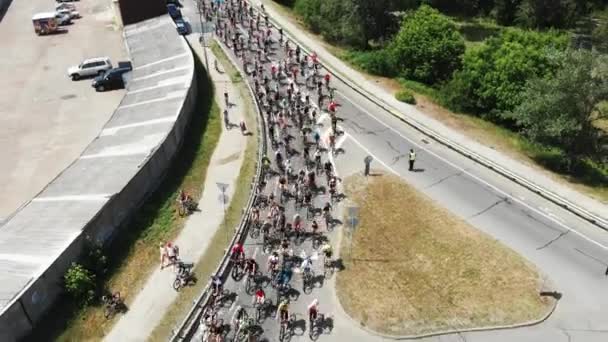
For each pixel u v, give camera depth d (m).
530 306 27.97
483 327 26.92
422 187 38.19
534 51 48.91
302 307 28.45
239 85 55.28
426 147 43.72
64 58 65.62
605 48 71.00
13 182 40.28
